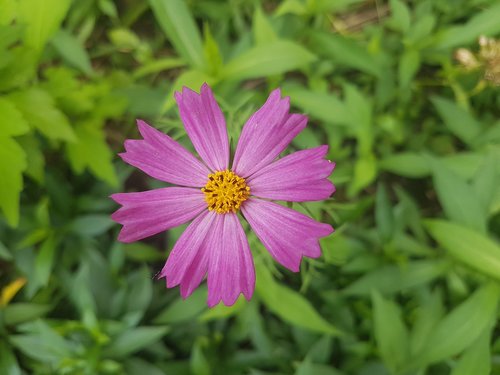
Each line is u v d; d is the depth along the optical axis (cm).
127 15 26
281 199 12
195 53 19
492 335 19
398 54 24
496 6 20
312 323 17
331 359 20
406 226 23
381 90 23
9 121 16
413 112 24
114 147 24
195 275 13
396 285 19
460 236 17
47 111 18
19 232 21
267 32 20
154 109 22
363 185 20
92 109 21
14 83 18
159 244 24
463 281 19
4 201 16
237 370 20
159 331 18
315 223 12
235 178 13
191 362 19
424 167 20
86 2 25
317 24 23
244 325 19
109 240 22
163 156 13
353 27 26
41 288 20
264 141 13
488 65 21
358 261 19
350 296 20
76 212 21
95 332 18
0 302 20
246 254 13
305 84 25
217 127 13
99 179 22
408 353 17
